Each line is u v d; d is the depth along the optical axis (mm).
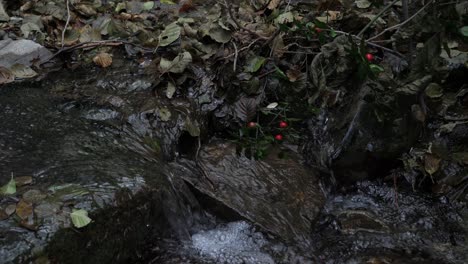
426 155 1166
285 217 1077
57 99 1145
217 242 1025
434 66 997
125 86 1194
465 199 1143
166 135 1116
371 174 1175
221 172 1110
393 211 1135
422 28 999
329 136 1184
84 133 1061
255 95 1208
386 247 1055
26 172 931
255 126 1123
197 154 1128
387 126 1114
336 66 1114
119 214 907
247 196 1084
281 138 1148
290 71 1203
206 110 1191
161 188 979
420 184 1175
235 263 992
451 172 1169
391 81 1035
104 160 995
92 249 872
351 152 1140
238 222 1052
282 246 1034
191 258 985
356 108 1136
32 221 841
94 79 1211
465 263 1030
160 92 1189
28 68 1207
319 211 1111
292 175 1145
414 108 1073
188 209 1036
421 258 1037
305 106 1197
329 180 1168
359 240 1064
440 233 1091
